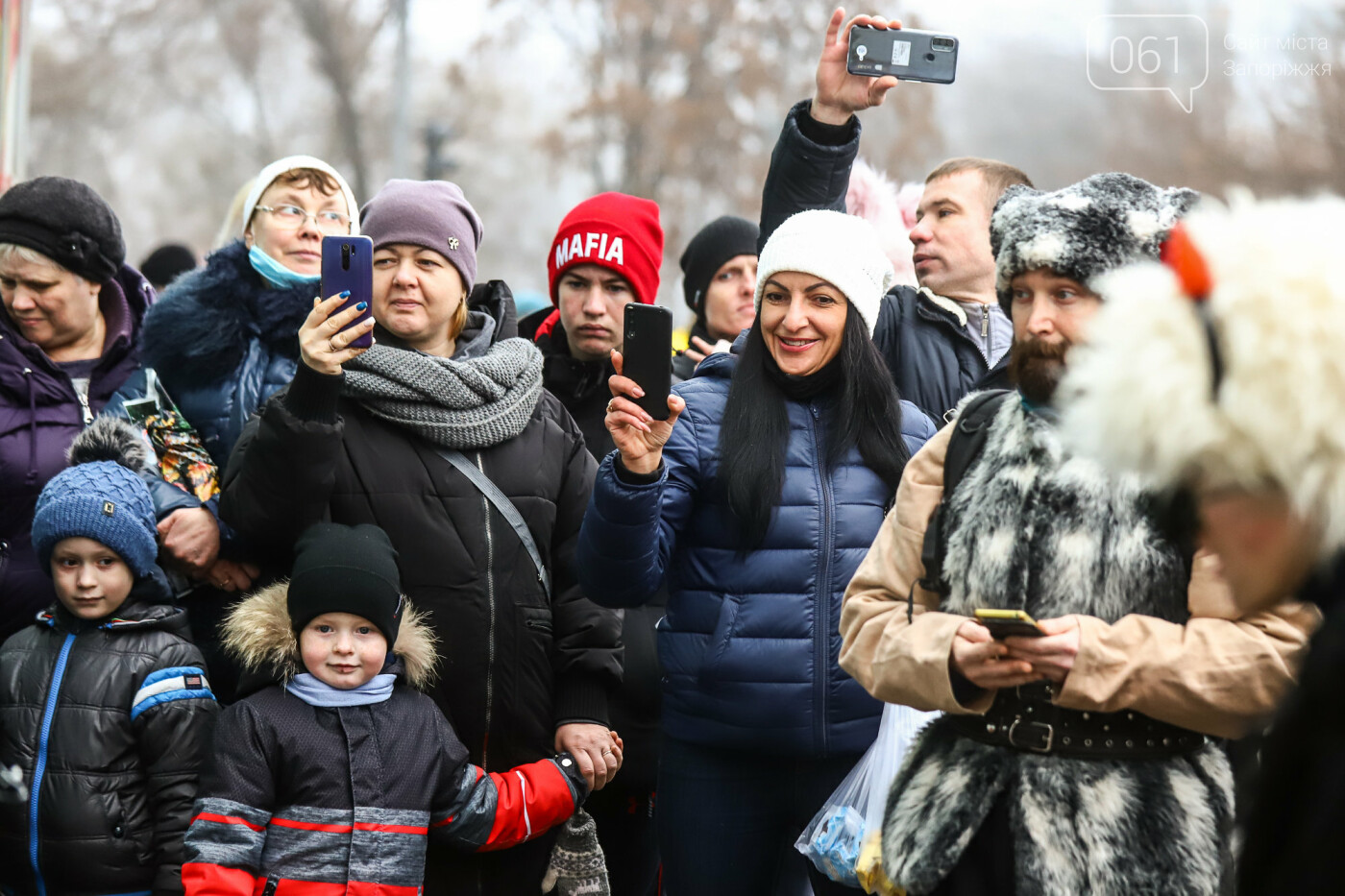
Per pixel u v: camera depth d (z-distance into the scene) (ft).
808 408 13.34
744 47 118.42
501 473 13.51
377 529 12.82
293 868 11.97
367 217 14.34
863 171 21.15
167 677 13.07
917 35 14.60
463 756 12.79
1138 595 9.19
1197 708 8.85
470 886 13.02
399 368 13.28
